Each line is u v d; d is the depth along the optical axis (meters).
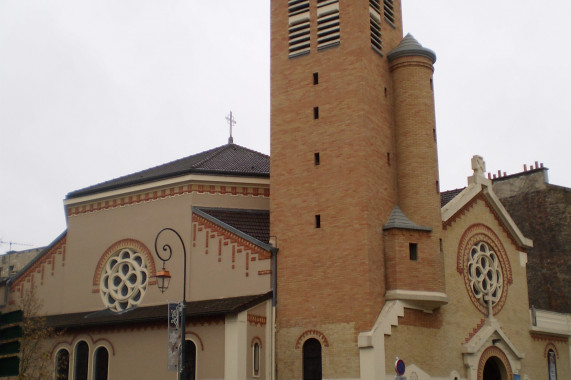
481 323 36.00
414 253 32.06
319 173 32.69
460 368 33.78
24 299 38.00
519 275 39.88
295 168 33.47
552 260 49.12
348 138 32.22
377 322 29.86
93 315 36.59
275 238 33.09
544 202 50.38
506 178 52.97
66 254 39.69
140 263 37.00
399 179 33.84
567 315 42.53
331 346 30.20
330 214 31.84
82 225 39.62
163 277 27.69
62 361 35.12
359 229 30.84
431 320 32.62
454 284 34.94
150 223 37.03
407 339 30.88
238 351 29.67
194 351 31.23
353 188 31.48
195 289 34.31
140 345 32.91
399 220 32.28
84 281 38.53
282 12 36.12
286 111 34.50
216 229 34.47
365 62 33.06
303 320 31.25
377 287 30.70
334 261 31.16
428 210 33.00
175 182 36.69
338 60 33.50
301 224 32.56
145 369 32.38
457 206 36.34
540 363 39.50
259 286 32.47
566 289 47.94
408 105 34.31
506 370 36.12
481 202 38.47
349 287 30.44
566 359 41.78
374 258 30.91
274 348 31.58
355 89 32.56
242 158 41.84
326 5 34.62
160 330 32.47
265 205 38.16
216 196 36.91
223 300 32.78
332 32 34.12
